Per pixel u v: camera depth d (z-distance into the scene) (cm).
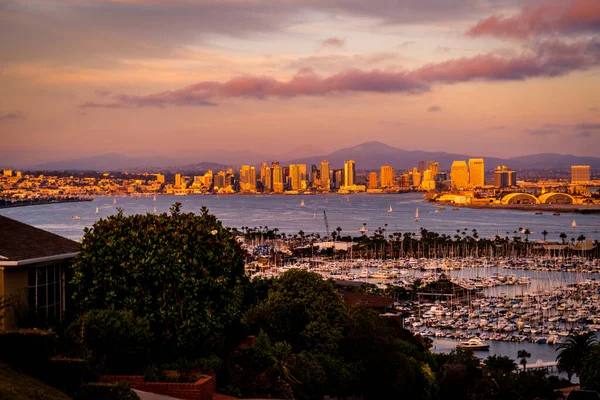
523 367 12069
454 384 5828
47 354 2258
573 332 14762
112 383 2272
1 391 1928
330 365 3747
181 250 2975
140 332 2758
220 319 3059
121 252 2956
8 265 2755
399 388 4188
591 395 4197
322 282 4266
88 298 2945
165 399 2431
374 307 7519
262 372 3173
